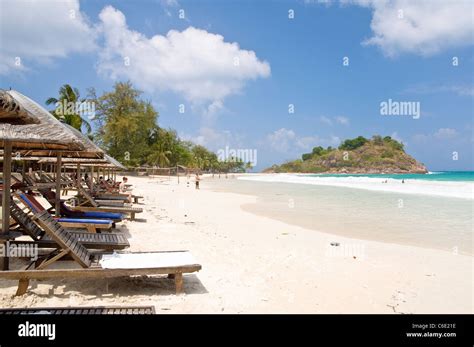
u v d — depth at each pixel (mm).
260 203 20422
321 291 5539
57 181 9102
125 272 4887
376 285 5883
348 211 16391
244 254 7812
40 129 6480
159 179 55500
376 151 170250
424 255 7977
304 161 188875
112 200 15297
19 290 4723
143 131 57969
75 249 5195
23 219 6230
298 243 9156
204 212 15797
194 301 4922
